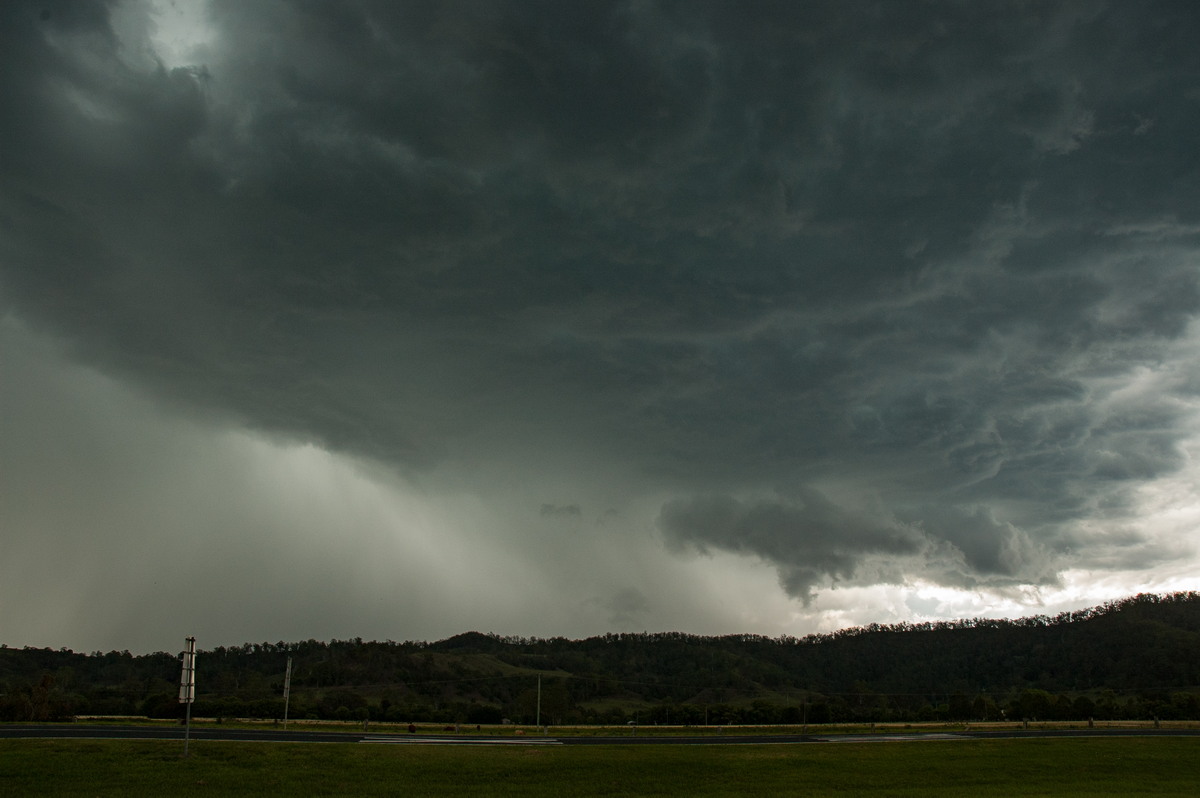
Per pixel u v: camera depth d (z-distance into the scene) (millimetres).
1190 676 192000
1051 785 54500
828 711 127938
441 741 71188
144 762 49656
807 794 48312
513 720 131625
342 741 66375
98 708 113188
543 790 47594
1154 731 91625
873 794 48938
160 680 172750
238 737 67188
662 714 133375
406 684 184250
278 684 178125
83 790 41344
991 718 130625
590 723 128375
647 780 52281
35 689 85875
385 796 43625
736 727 101562
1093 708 124562
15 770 45719
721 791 48750
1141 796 48969
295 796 42406
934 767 61250
